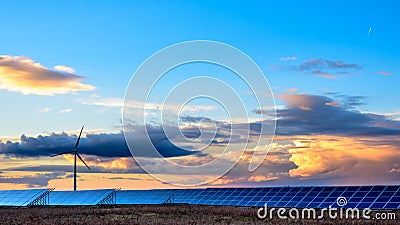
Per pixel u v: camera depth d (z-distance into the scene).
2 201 114.50
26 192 115.25
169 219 65.12
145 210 80.38
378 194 74.38
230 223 58.69
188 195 107.06
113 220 63.75
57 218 69.69
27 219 67.94
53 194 119.25
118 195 118.12
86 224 58.31
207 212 74.50
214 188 104.69
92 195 107.88
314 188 85.19
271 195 89.62
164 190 113.31
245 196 93.94
